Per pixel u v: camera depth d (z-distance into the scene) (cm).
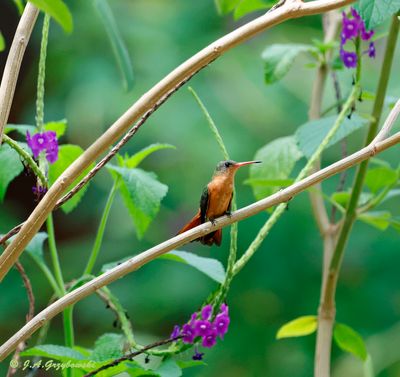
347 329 566
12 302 1165
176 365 402
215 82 1334
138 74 1293
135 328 1185
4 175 505
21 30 345
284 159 629
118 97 1266
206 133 1277
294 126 1301
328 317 534
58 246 1280
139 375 388
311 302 1172
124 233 1271
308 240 1190
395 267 1198
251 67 1348
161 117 1287
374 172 570
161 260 1210
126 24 1331
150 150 514
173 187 1265
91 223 1298
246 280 1186
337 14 679
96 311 1209
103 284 336
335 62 636
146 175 493
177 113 1292
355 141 1287
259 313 1187
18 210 1248
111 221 1288
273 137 1291
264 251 1191
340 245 530
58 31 1320
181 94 1316
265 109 1310
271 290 1182
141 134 1279
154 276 1197
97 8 409
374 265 1206
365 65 1291
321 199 602
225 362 1166
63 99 1282
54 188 319
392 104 553
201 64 316
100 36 1310
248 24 318
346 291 1199
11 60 341
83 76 1278
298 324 571
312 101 642
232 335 1177
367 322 1174
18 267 435
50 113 1281
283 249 1188
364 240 1220
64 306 334
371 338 1151
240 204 1202
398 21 511
